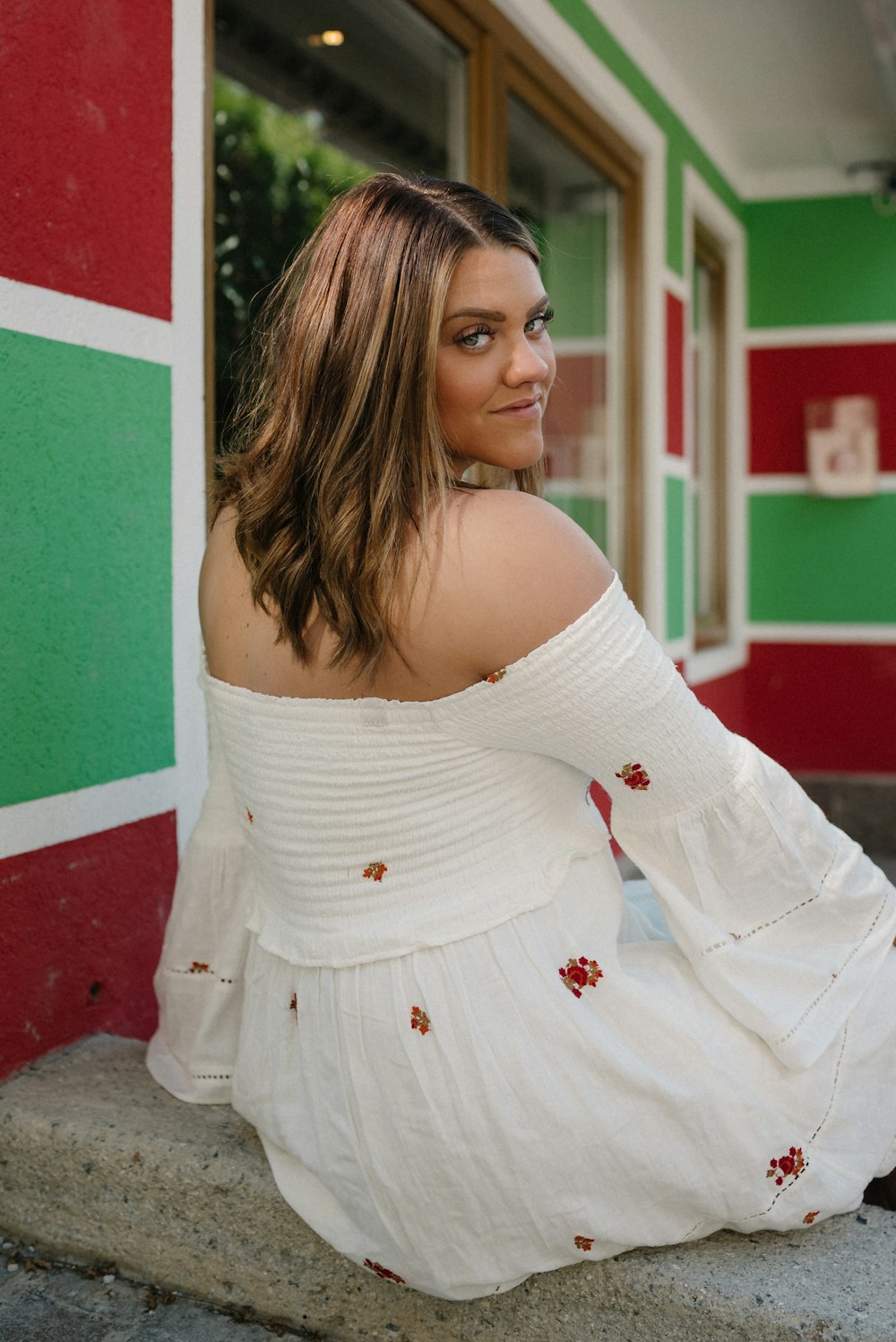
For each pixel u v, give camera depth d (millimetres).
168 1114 1519
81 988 1753
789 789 1250
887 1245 1273
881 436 5617
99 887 1782
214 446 2129
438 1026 1156
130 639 1836
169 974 1522
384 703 1125
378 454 1077
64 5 1656
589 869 1256
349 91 2721
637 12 3936
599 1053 1169
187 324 1955
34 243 1615
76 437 1708
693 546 5531
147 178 1848
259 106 2445
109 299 1770
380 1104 1188
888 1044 1296
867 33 4047
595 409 4203
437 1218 1184
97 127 1732
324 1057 1230
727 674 5559
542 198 3625
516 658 1084
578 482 4059
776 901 1258
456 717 1116
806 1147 1245
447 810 1162
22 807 1628
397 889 1184
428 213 1114
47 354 1647
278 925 1316
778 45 4191
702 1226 1246
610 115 3936
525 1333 1280
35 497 1633
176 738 1950
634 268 4363
